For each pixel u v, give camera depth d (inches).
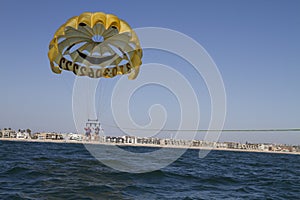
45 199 457.4
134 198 491.8
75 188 532.1
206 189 612.1
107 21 682.2
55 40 694.5
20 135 4985.2
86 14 679.7
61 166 783.1
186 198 515.8
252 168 1134.4
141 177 679.7
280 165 1409.9
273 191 635.5
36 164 814.5
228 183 704.4
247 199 542.6
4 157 1023.0
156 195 523.5
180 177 725.3
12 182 571.5
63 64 770.8
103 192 516.1
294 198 575.2
